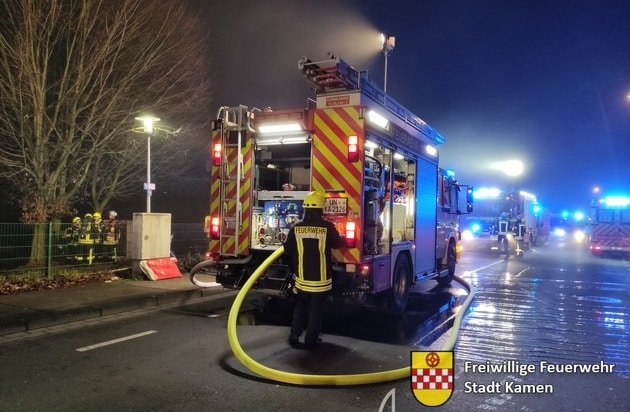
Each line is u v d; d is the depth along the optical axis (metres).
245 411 4.05
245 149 7.23
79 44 12.08
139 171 18.73
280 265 6.89
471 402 4.40
